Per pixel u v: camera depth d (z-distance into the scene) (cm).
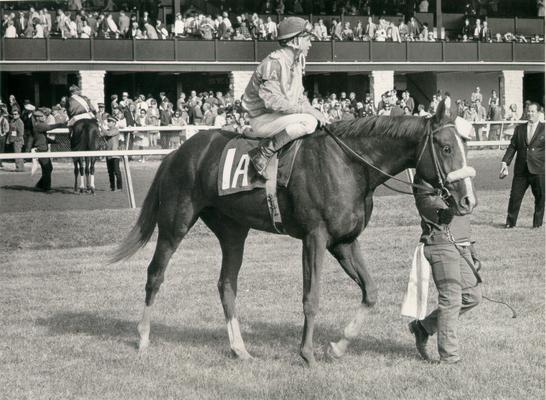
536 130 1208
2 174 1920
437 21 3622
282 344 650
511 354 601
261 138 622
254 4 3488
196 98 2680
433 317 592
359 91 3594
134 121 2430
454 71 3462
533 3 3875
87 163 1612
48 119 2094
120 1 3269
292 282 873
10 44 2822
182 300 809
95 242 1149
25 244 1116
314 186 582
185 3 3416
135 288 870
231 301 634
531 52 3503
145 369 588
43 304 799
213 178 630
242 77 3155
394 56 3347
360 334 672
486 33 3497
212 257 1037
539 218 1224
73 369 590
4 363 608
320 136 597
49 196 1567
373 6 3641
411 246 1074
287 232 612
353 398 513
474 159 2305
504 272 895
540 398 507
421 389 526
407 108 2934
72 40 2902
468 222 600
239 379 558
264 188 602
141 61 3000
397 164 587
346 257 602
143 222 680
